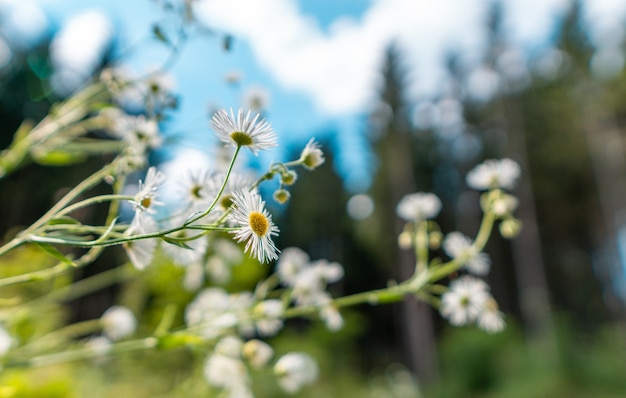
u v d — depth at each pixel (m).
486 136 23.45
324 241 23.31
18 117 8.98
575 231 23.81
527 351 12.84
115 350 1.31
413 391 12.39
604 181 20.05
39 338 1.66
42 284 1.89
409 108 21.95
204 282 2.81
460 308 1.65
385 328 22.97
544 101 21.91
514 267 23.34
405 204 1.82
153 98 1.48
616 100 17.19
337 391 8.91
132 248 1.02
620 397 10.16
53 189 5.86
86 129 1.57
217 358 1.68
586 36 19.92
